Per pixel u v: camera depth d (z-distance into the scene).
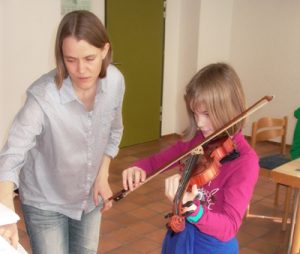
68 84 1.36
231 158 1.27
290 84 5.21
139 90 4.96
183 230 1.32
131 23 4.65
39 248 1.54
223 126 1.26
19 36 3.52
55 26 3.75
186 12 5.25
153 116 5.24
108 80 1.51
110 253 2.57
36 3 3.58
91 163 1.54
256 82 5.54
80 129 1.43
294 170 2.06
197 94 1.26
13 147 1.28
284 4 5.13
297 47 5.10
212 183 1.29
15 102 3.60
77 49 1.25
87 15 1.27
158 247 2.67
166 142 5.27
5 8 3.39
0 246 0.95
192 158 1.31
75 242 1.68
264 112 5.46
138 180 1.50
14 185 1.23
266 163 3.02
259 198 3.54
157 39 5.03
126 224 2.97
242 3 5.48
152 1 4.84
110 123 1.58
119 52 4.60
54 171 1.47
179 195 1.15
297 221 2.17
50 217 1.52
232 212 1.18
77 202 1.57
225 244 1.30
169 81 5.39
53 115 1.36
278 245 2.75
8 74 3.51
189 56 5.30
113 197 1.57
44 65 3.74
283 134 3.29
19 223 2.83
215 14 5.33
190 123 1.42
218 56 5.55
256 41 5.45
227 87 1.25
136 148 4.95
